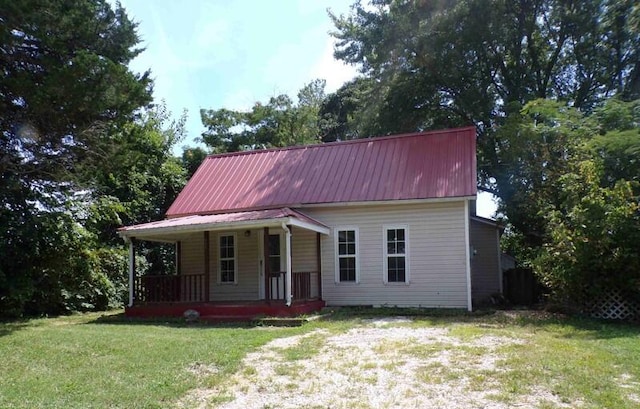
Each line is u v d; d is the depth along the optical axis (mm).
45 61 13516
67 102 13383
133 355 8453
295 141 37500
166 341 9719
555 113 16094
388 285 15672
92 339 10117
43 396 6227
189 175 29156
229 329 11695
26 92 13156
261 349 8898
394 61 23672
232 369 7371
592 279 12211
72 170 15945
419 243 15438
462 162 15898
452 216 15164
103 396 6168
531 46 23844
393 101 24562
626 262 11656
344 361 7770
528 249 20141
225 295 17484
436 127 26031
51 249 16016
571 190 12805
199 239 18234
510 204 19500
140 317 14688
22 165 15133
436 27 22078
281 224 13562
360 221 16172
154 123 27812
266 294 13641
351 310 14891
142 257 20562
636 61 22203
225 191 18312
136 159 16688
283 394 6188
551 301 13875
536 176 17234
